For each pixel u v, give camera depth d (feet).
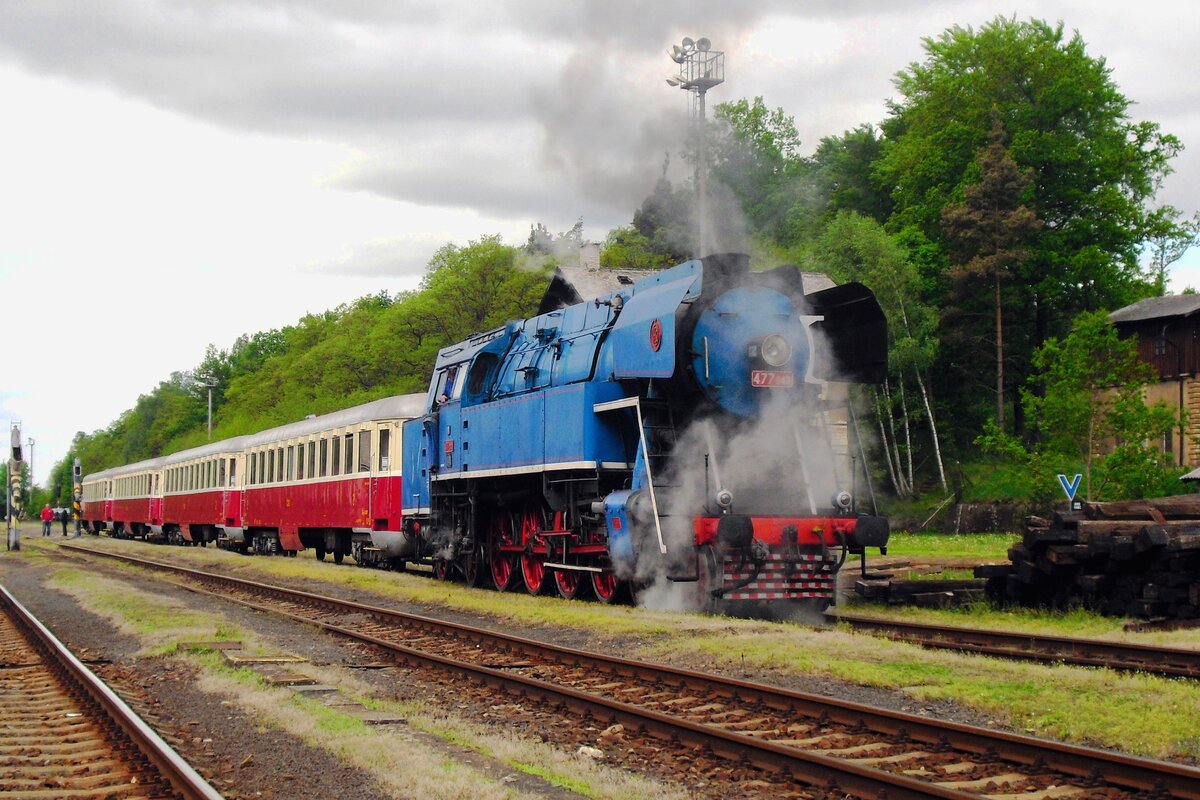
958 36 169.58
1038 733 24.98
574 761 23.54
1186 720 24.93
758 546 44.04
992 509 129.49
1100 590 45.50
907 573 67.05
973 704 27.61
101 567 96.84
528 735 26.43
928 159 166.20
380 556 86.74
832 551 47.44
